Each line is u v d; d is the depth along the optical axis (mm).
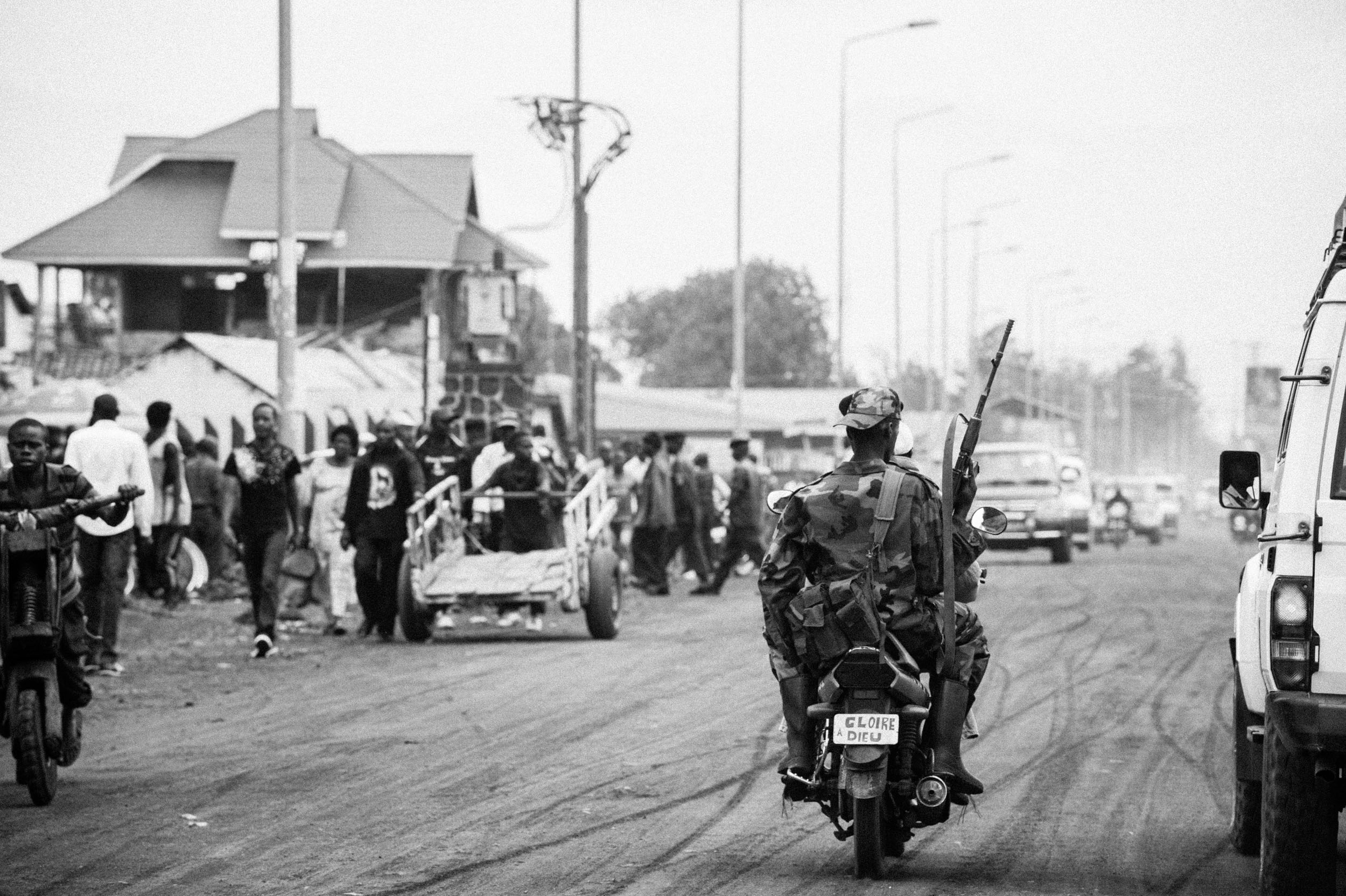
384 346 69062
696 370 138250
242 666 20031
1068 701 17078
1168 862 9992
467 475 25297
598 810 11398
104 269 69625
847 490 9266
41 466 11883
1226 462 10352
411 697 17156
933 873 9625
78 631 11977
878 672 8969
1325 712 8172
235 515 29438
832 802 9609
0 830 10758
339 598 24078
